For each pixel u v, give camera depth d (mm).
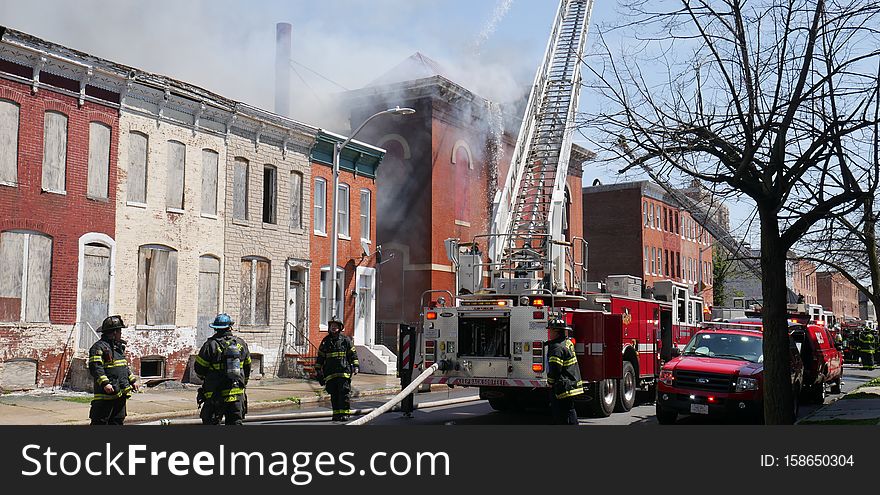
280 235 23156
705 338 14664
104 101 18141
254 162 22344
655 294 18766
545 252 15703
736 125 8586
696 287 39344
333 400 13070
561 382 10359
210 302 20828
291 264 23516
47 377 16672
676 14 8727
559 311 13219
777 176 8594
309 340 23516
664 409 13023
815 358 17484
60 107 17172
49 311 16844
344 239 25891
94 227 17781
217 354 8977
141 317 18906
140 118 19016
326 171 25234
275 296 22859
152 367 19281
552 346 10461
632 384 15656
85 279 17609
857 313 105062
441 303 14391
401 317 30344
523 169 20188
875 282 15969
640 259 49969
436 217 30453
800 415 15227
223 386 8977
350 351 13180
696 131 8367
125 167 18594
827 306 90562
